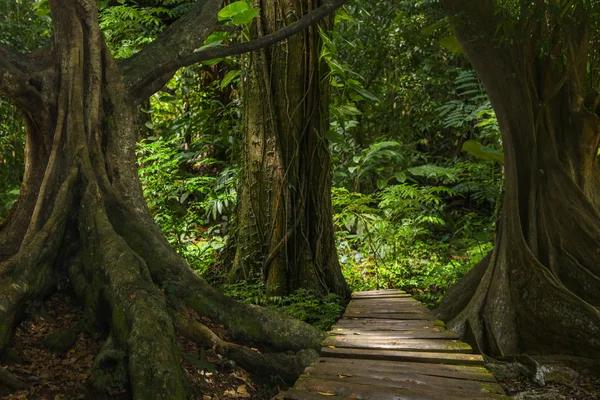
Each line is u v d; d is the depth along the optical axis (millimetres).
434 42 11102
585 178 6043
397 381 3275
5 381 3031
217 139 10445
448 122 11281
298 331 4172
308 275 6590
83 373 3293
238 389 3582
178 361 3207
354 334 4508
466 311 5672
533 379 4836
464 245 9727
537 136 6020
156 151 8875
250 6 6832
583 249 5664
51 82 4695
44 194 4246
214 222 10422
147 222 4668
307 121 6766
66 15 4859
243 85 7035
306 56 6746
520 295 5617
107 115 4844
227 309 4172
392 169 12242
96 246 3891
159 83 5469
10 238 4289
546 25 5871
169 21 12336
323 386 3188
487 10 5992
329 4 5668
